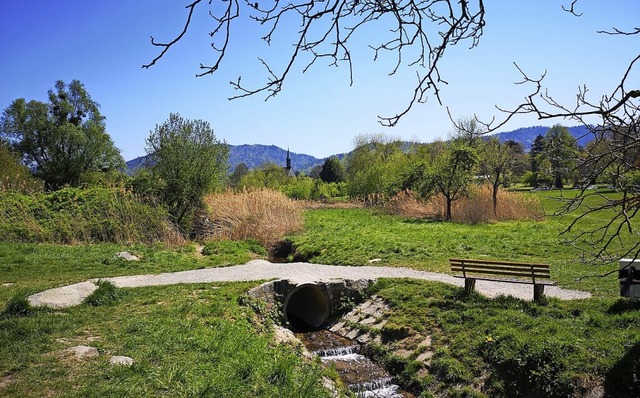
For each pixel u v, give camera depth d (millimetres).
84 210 23578
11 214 22859
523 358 9570
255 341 10039
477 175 34781
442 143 61875
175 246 22781
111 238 22781
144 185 27406
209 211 27406
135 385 6781
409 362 11250
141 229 23547
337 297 15492
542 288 12086
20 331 8719
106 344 8445
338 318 15188
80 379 6855
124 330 9312
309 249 22109
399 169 49688
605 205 3791
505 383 9523
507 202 32812
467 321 11836
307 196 59312
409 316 13023
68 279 14844
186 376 7289
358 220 34875
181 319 10477
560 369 9047
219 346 8867
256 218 26312
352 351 12891
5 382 6648
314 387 8422
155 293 13180
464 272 13414
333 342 13625
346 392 9820
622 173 3639
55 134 48094
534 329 10523
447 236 24016
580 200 3996
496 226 28641
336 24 2951
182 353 8297
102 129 53062
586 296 12844
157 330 9383
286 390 7832
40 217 23234
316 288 15367
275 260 23500
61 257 18000
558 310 11344
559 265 16578
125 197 24906
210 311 11555
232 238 25719
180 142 27609
